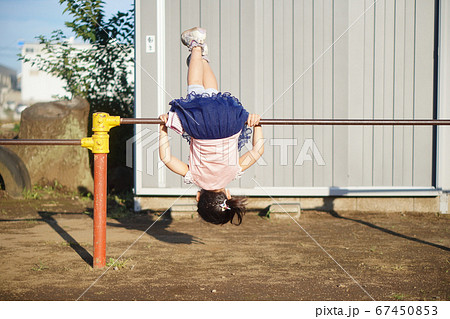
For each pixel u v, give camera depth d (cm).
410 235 538
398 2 670
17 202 716
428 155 680
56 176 800
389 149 679
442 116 672
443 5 662
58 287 350
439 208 678
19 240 498
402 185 681
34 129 805
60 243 486
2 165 736
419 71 674
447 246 485
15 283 358
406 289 349
